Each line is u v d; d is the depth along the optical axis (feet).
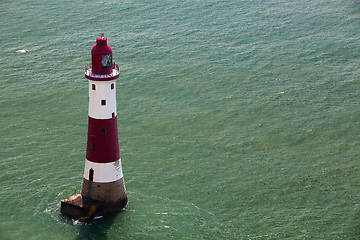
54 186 236.84
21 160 255.29
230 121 298.97
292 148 275.39
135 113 302.86
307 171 255.50
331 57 379.14
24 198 228.22
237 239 209.56
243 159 263.90
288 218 222.28
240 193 238.07
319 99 325.21
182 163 258.57
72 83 335.88
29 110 303.89
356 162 263.29
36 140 273.54
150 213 222.07
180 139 279.49
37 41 388.78
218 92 330.54
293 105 317.63
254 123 297.74
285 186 244.01
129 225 215.10
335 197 236.43
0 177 241.35
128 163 256.32
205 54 377.50
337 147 277.03
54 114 300.81
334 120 302.04
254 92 331.98
